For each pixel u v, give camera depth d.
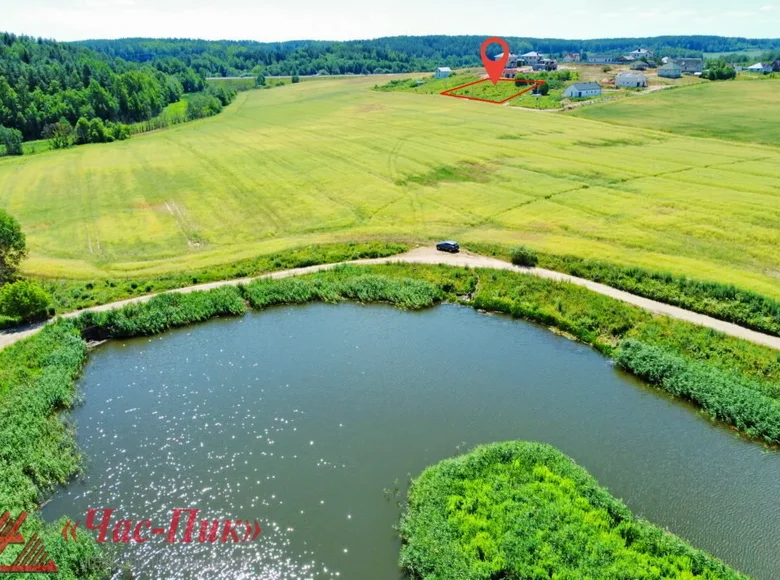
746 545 28.20
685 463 33.72
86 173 104.69
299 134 133.38
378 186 88.94
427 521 28.73
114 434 36.66
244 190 90.06
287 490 31.67
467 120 139.38
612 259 59.69
